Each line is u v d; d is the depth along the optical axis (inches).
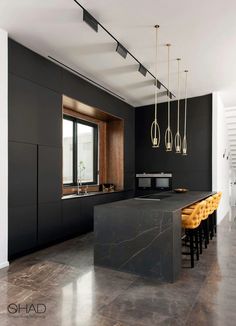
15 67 141.6
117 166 263.9
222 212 270.4
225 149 305.6
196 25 127.6
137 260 118.9
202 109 247.1
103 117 249.6
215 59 167.0
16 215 139.9
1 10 114.2
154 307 90.4
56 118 170.7
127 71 187.3
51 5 111.3
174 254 112.0
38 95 156.6
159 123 272.2
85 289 104.3
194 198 161.2
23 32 133.3
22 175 144.0
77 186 225.5
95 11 115.7
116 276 117.3
